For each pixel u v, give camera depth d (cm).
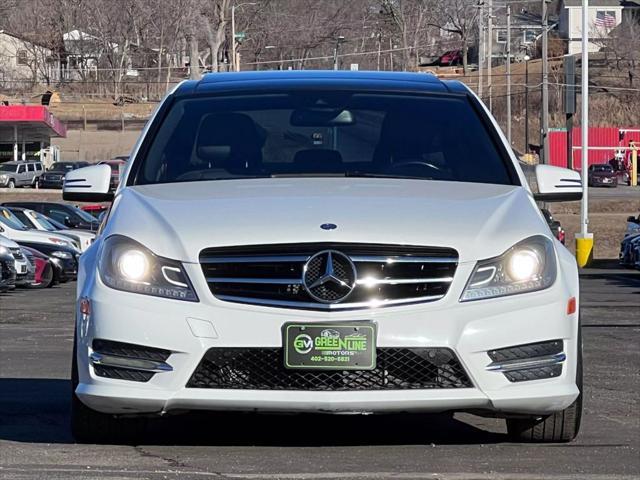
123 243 1084
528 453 1148
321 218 1079
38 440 1223
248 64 15975
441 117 1339
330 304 1043
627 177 14238
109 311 1061
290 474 1035
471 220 1098
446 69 18725
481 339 1051
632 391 1672
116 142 14700
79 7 18062
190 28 15175
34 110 12169
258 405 1047
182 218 1097
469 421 1354
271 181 1219
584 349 2250
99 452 1145
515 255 1077
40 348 2259
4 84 17525
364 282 1049
